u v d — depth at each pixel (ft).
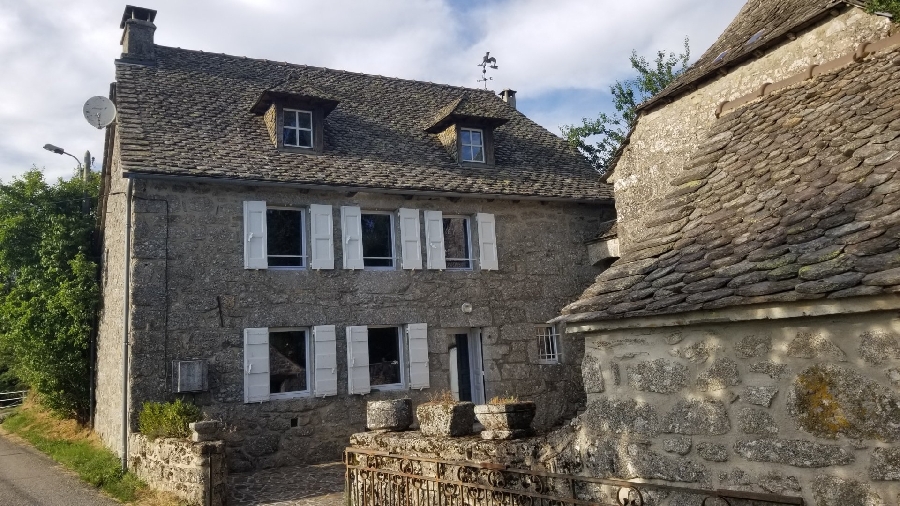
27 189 50.72
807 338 12.08
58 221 49.37
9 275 51.65
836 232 12.65
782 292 11.87
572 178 49.93
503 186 45.11
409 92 54.80
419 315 41.22
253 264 36.86
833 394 11.65
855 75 18.52
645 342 14.88
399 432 22.75
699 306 13.06
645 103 28.60
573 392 45.09
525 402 19.38
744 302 12.34
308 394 37.52
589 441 16.15
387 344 40.91
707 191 17.83
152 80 42.88
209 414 34.63
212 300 35.70
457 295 42.75
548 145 54.34
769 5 27.09
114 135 42.47
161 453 28.43
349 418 38.14
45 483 31.68
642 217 28.68
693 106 26.73
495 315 43.65
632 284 15.62
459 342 43.91
